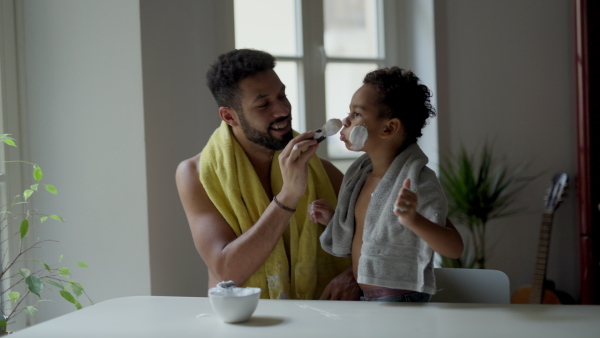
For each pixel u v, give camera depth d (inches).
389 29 102.3
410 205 41.6
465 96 102.7
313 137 53.4
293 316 39.7
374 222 49.4
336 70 97.3
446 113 100.8
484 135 105.0
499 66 106.2
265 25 89.5
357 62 99.1
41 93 74.4
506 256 107.5
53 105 74.2
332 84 97.0
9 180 72.0
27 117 74.6
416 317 38.5
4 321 61.4
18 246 72.7
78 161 73.6
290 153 52.9
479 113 104.3
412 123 51.8
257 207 58.4
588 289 95.7
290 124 59.3
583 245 96.2
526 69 108.7
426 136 101.3
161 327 37.6
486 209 97.3
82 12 72.7
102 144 72.8
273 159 62.3
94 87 72.7
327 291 55.7
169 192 74.9
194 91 78.6
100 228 73.2
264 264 57.5
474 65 103.7
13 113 72.8
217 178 59.6
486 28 104.7
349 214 53.7
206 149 61.8
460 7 102.0
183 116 76.9
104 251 73.1
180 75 76.5
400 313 39.8
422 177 48.6
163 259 73.7
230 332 36.1
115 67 71.9
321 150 94.9
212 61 81.4
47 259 74.7
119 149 72.2
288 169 52.8
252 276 57.4
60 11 73.4
